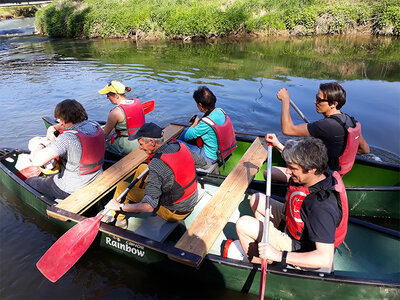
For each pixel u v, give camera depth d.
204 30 13.33
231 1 15.17
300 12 13.20
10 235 3.07
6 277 2.63
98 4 16.56
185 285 2.58
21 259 2.80
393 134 4.85
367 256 2.63
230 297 2.46
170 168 2.36
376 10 12.91
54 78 8.19
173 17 13.67
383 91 6.59
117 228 2.60
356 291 2.12
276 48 11.16
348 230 2.82
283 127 3.00
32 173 3.84
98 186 3.02
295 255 1.86
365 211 3.27
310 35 13.15
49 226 3.19
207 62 9.48
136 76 8.17
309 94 6.56
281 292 2.30
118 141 3.92
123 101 3.75
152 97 6.70
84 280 2.63
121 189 2.86
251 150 3.72
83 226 2.49
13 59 10.57
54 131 3.07
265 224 2.04
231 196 2.87
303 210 1.85
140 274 2.68
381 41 11.54
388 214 3.19
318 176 1.85
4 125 5.65
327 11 13.14
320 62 9.12
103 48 12.24
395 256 2.62
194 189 2.58
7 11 23.61
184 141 3.85
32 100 6.72
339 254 2.66
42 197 3.03
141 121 3.89
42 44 13.48
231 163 4.27
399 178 3.32
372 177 3.48
